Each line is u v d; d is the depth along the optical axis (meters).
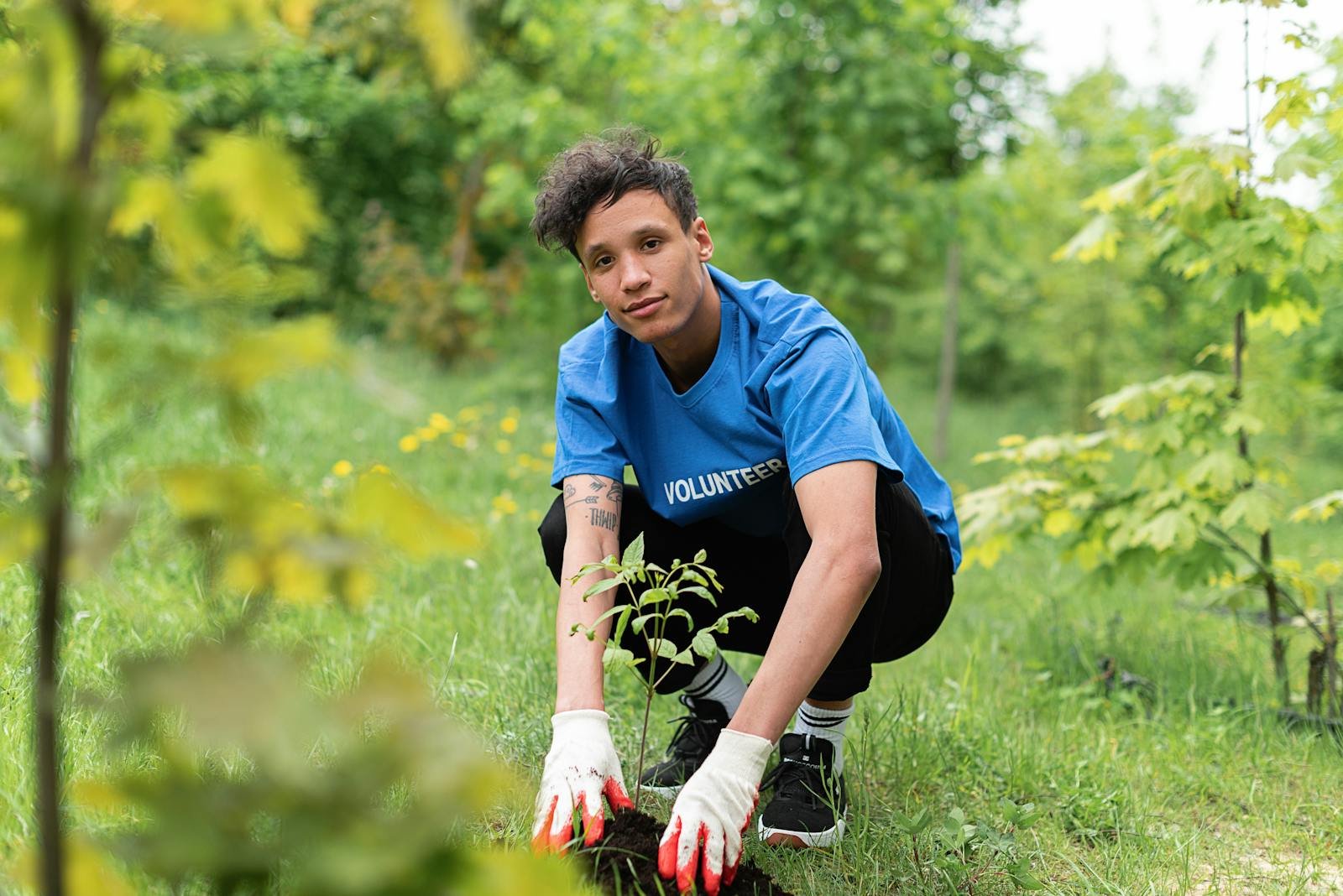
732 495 2.25
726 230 8.02
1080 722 3.12
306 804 0.77
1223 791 2.70
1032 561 5.90
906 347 17.52
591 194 1.99
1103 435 3.75
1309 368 7.99
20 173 0.72
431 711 0.78
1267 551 3.55
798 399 1.98
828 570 1.84
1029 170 11.26
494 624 3.40
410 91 10.69
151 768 1.77
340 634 3.07
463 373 10.73
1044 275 12.30
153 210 0.77
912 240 9.05
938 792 2.55
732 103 8.14
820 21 7.70
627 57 8.40
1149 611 4.68
